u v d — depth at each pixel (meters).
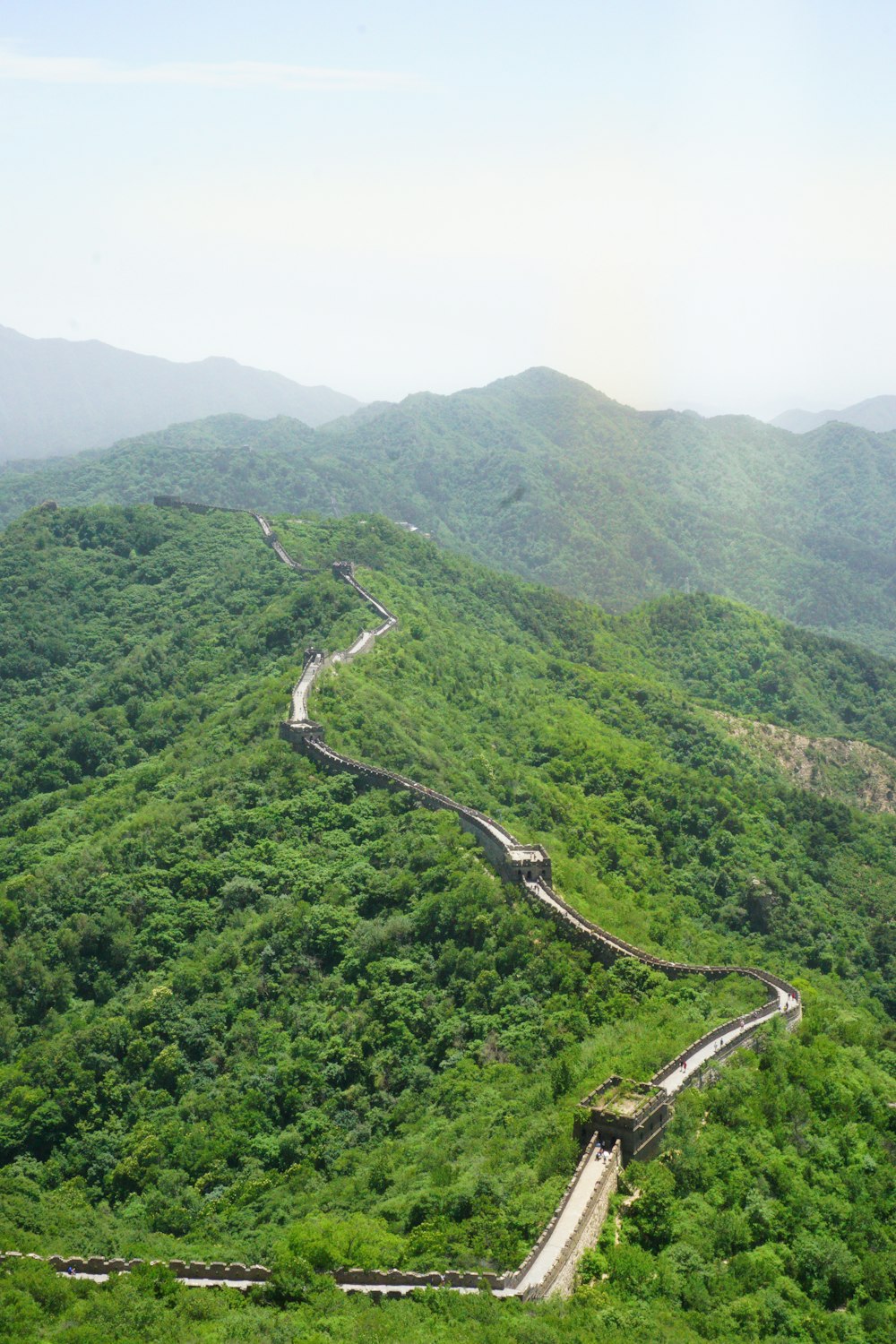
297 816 184.12
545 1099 116.81
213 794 194.62
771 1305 91.62
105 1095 139.50
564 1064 121.44
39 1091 139.38
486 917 150.38
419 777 196.75
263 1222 116.38
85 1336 89.75
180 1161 129.12
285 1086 136.12
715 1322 88.75
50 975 159.00
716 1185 102.25
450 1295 89.00
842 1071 122.00
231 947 158.62
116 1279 100.06
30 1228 116.94
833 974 196.25
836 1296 95.94
